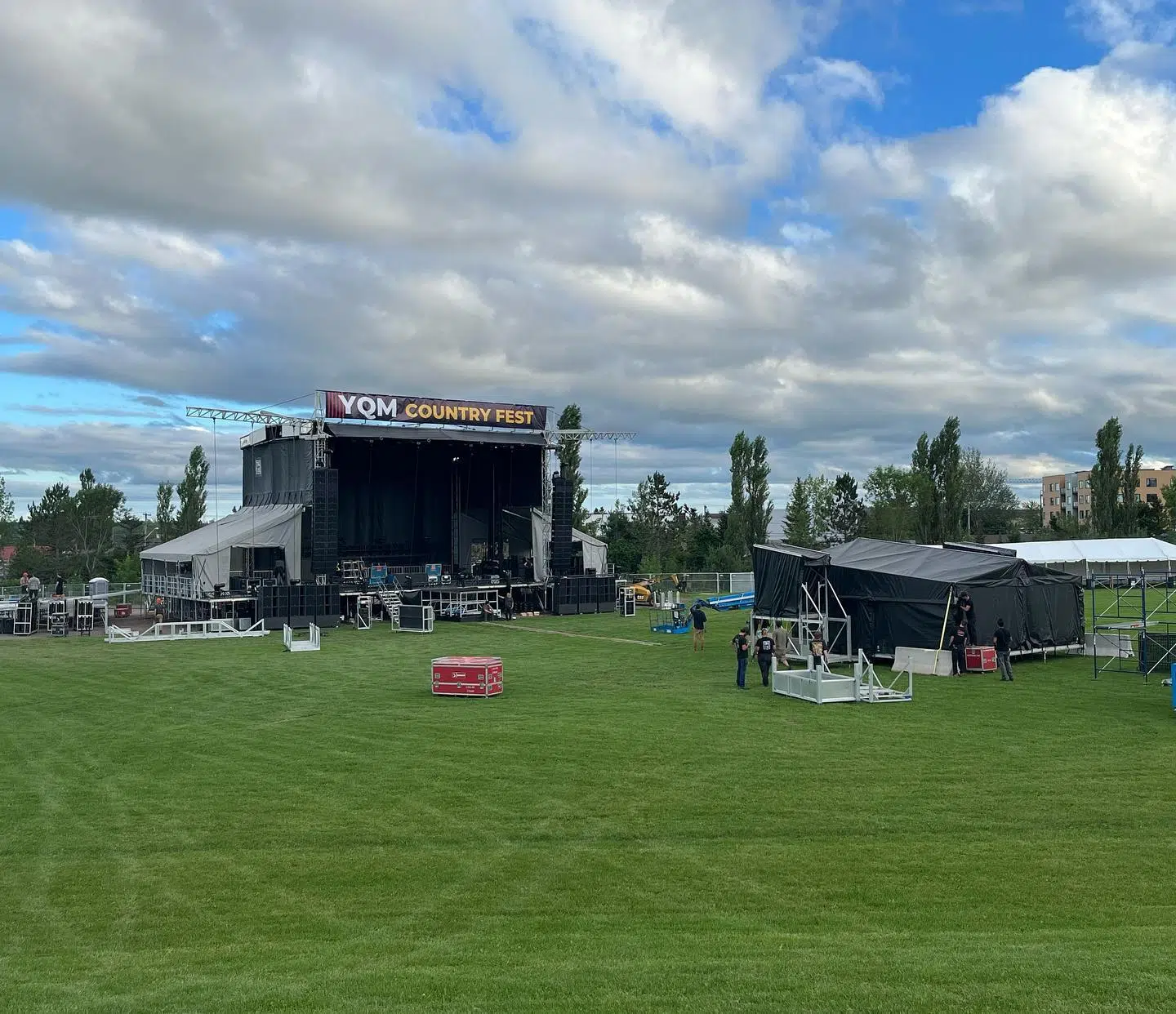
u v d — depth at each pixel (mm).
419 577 59031
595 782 17688
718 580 72312
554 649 40188
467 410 58938
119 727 23656
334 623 51500
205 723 23984
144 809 16391
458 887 12664
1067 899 12023
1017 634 34062
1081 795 16516
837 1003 8375
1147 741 20641
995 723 22797
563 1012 8305
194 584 52375
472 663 27422
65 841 14766
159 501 100812
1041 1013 8078
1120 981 8781
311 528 57031
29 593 52719
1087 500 176250
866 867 13250
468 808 16156
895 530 97688
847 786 17250
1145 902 11883
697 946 10406
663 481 106750
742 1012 8250
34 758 20391
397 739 21672
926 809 15836
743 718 23844
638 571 83688
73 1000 9008
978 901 12016
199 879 13102
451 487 65750
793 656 34562
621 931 11125
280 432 59969
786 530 98938
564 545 60031
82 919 11789
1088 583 37312
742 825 15086
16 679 32531
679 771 18453
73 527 105938
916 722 23156
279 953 10562
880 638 34469
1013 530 140625
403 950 10602
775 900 12117
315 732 22672
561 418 84312
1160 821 15133
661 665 34812
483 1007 8492
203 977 9688
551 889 12562
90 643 44688
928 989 8695
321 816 15805
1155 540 71750
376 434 54906
